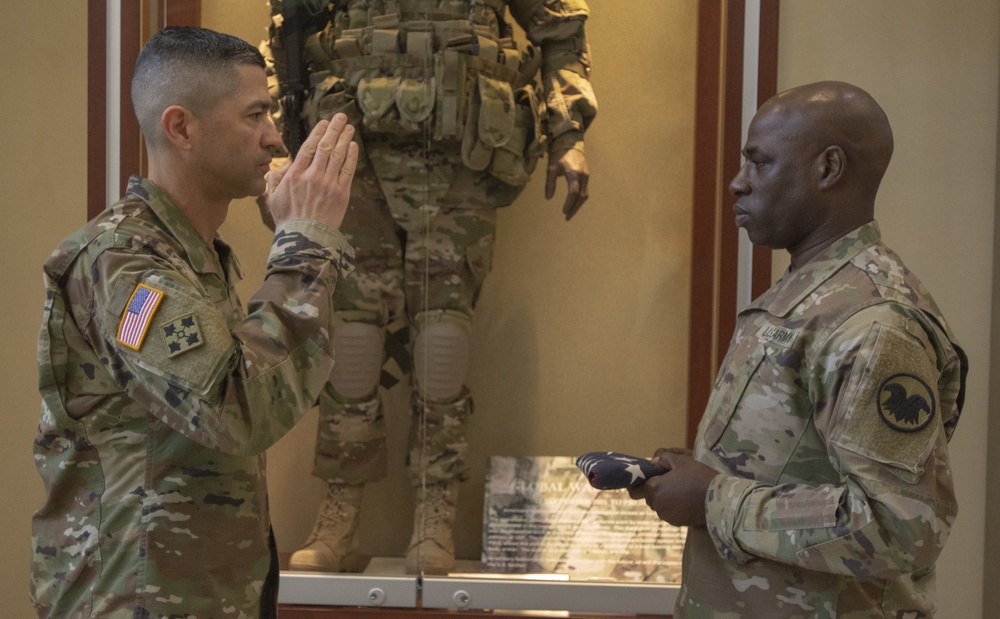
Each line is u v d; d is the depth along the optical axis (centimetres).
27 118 230
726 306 214
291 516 213
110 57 213
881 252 121
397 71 206
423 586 207
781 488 115
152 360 107
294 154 208
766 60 214
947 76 224
